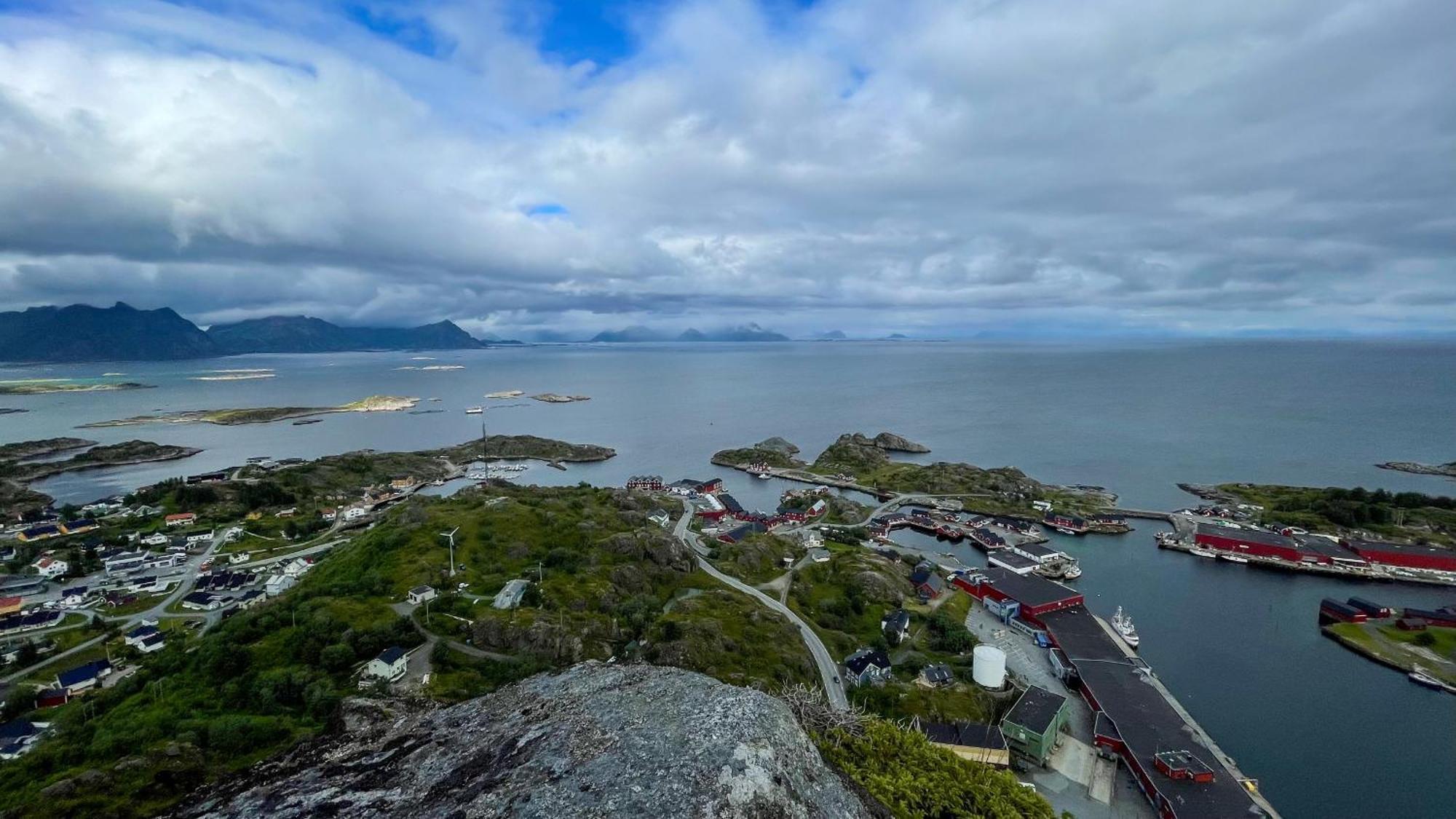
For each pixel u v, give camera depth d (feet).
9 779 174.40
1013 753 214.90
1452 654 274.98
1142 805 195.00
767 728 74.49
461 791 68.74
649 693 82.12
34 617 307.17
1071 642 281.54
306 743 85.30
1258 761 219.82
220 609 321.93
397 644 234.17
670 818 61.46
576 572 304.09
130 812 152.66
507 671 222.69
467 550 312.09
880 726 111.65
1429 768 216.13
